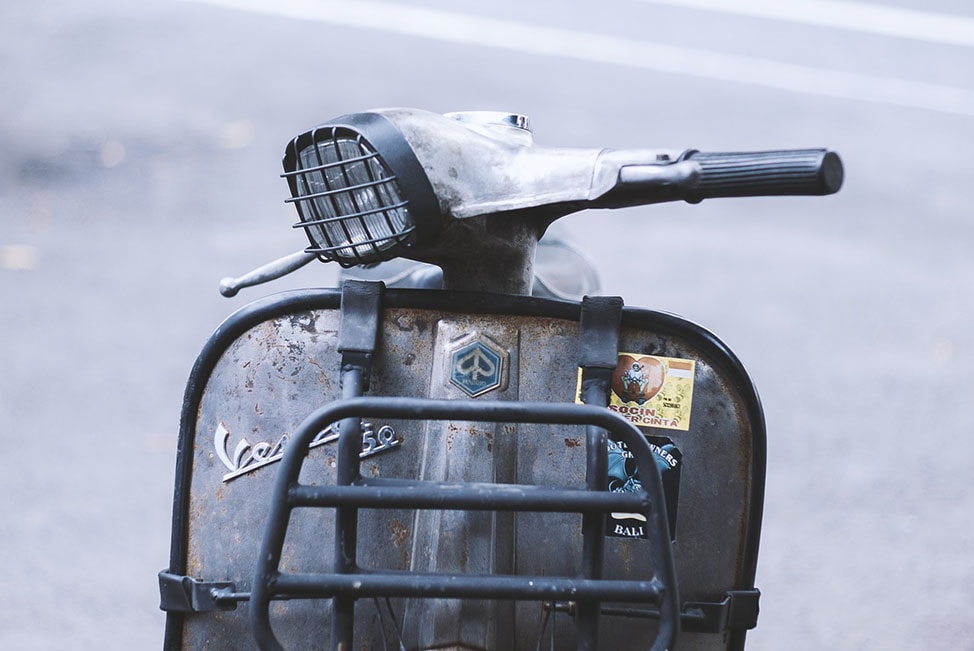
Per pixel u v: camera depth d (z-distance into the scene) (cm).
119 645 666
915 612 737
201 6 2206
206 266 1307
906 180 1764
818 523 851
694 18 2398
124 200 1488
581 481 371
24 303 1190
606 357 372
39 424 945
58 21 2128
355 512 337
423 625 357
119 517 812
